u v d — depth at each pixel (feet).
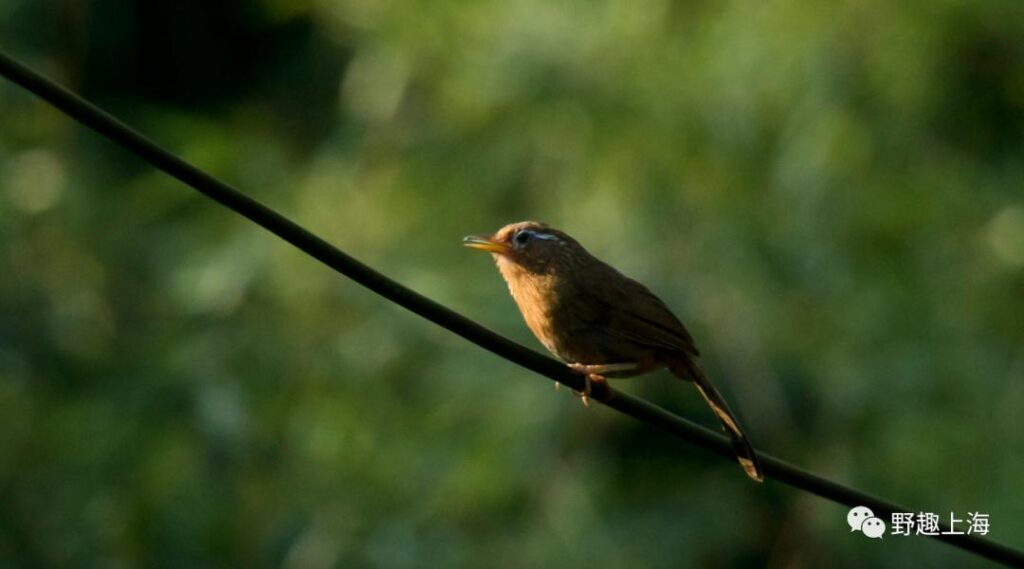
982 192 48.11
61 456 45.37
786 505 50.72
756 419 49.39
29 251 47.78
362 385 46.32
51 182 49.14
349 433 45.50
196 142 49.11
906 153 46.98
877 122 46.68
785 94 45.98
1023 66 47.98
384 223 48.32
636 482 50.75
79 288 47.93
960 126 48.39
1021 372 47.06
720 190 46.91
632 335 27.91
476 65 48.21
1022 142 49.42
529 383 46.52
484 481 45.80
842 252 46.60
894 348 46.60
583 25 47.32
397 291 22.49
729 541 49.73
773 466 24.41
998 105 49.21
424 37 48.96
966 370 46.42
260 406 45.34
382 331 46.52
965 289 47.24
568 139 48.57
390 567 44.78
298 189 49.60
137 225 49.57
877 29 45.98
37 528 44.73
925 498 46.09
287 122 57.36
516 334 45.80
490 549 45.91
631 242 47.26
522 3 47.93
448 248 48.14
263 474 45.50
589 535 46.70
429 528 45.62
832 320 47.16
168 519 44.83
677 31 47.39
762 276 47.21
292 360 46.19
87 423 45.32
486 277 47.16
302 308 46.78
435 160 49.96
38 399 46.03
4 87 49.06
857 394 46.70
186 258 47.80
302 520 45.24
